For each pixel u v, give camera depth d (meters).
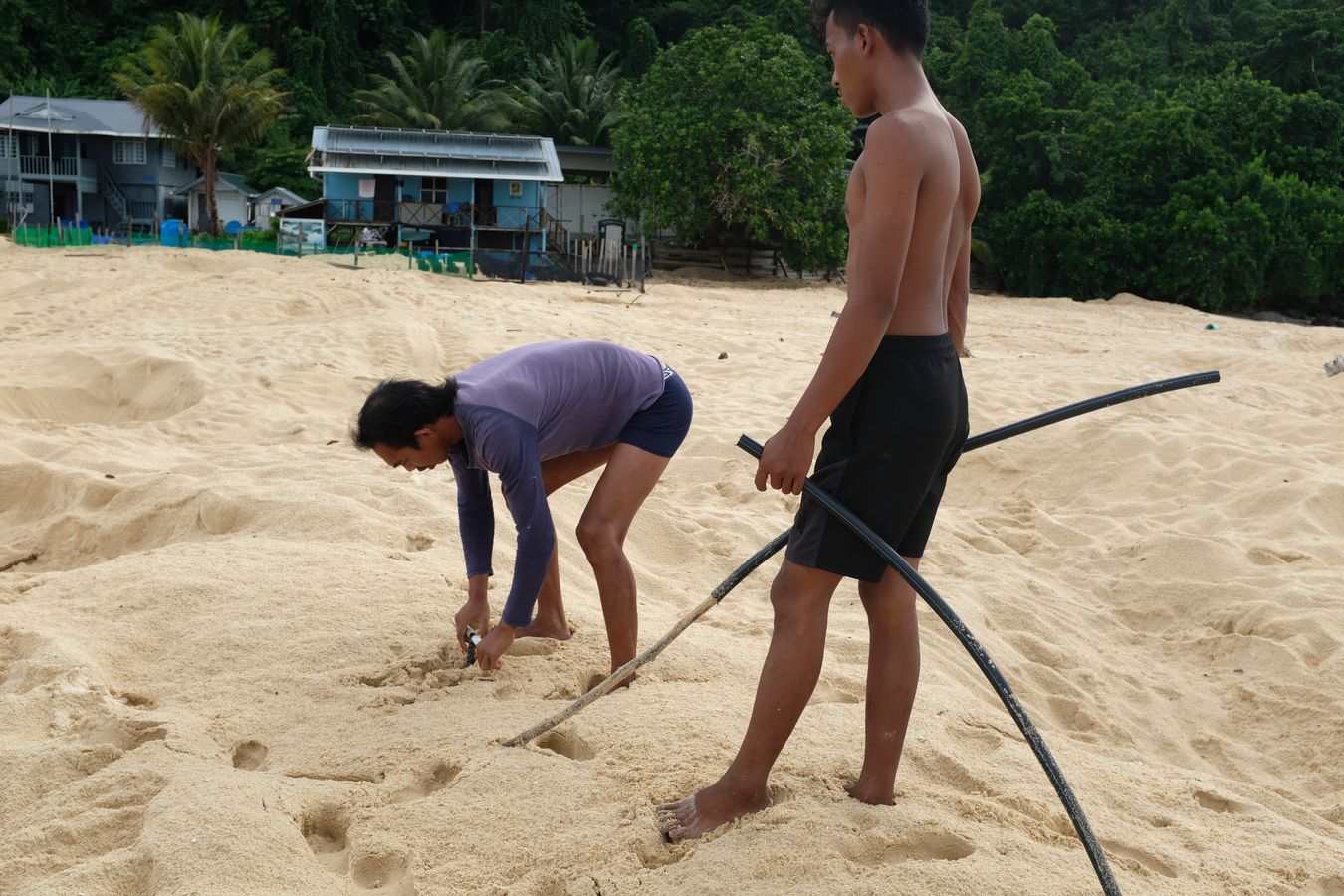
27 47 55.94
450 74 51.53
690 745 3.19
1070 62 40.12
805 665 2.74
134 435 8.02
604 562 3.73
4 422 8.28
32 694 3.49
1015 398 10.04
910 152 2.54
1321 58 45.12
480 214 36.97
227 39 43.84
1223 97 38.19
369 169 35.59
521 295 20.27
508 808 2.90
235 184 52.12
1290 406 10.47
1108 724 4.45
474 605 3.78
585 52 53.03
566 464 4.03
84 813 2.84
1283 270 34.00
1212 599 5.74
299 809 2.88
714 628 4.60
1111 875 2.21
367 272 22.33
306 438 7.95
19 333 13.32
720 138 33.03
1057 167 35.53
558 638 4.16
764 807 2.83
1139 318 25.80
